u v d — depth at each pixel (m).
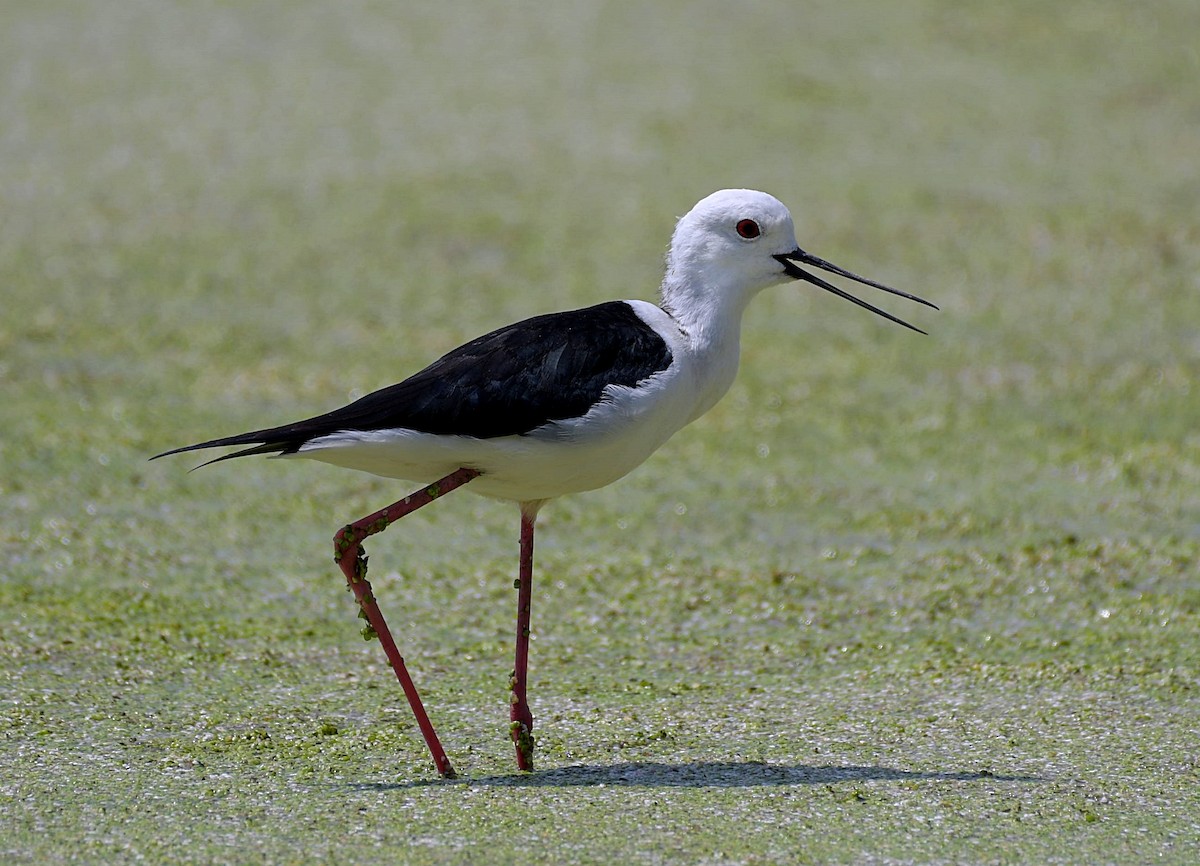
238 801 7.04
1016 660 9.34
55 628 9.48
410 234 17.52
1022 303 16.41
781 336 15.90
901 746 7.90
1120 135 20.48
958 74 22.11
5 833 6.64
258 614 9.99
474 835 6.65
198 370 14.60
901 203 18.36
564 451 7.32
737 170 18.94
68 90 20.64
